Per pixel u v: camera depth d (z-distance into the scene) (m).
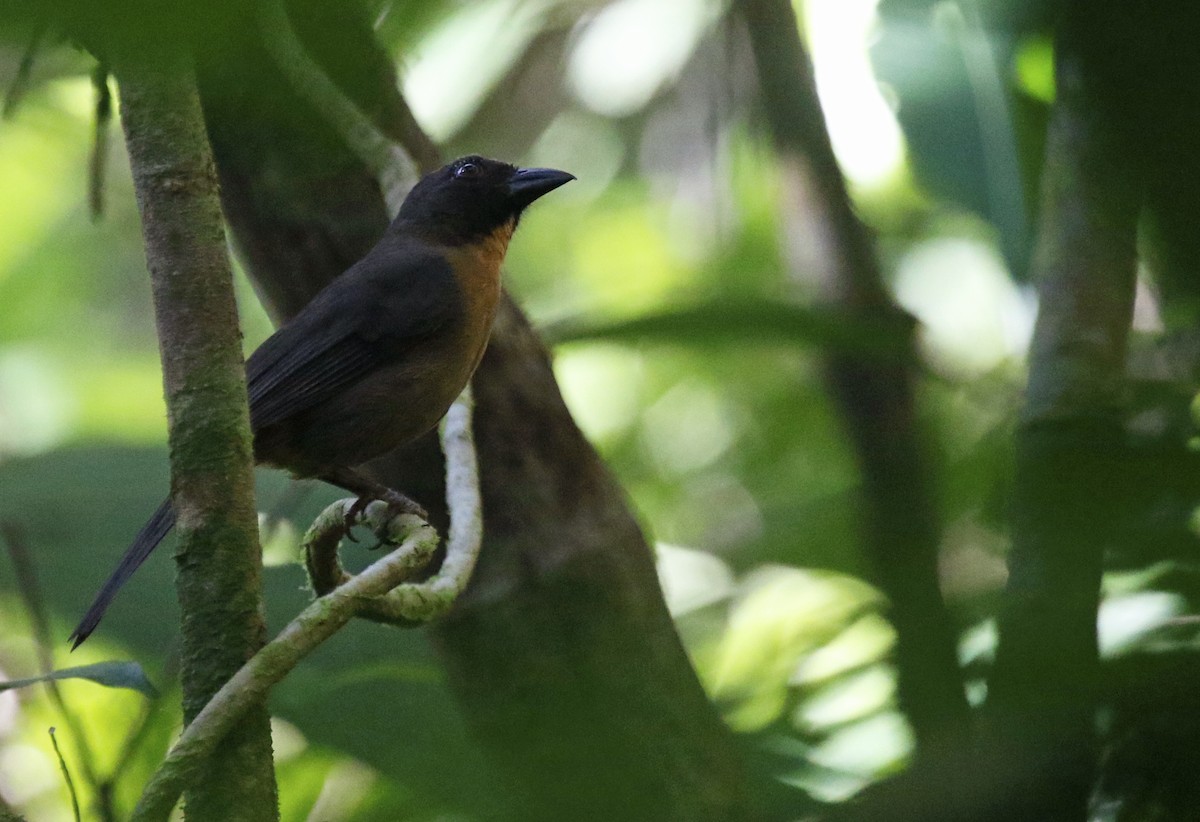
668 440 15.22
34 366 17.62
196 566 4.43
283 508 8.62
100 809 6.36
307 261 7.72
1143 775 3.29
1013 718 3.10
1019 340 9.47
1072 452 4.01
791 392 12.66
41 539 7.30
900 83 7.26
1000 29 4.36
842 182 8.43
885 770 4.75
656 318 6.75
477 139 17.31
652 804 4.59
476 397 7.09
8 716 10.98
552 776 4.62
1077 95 4.52
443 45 12.16
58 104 13.30
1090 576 3.85
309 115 6.96
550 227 17.91
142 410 17.44
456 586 5.30
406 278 8.52
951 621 4.14
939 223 12.76
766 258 13.56
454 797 5.62
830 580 7.72
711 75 9.49
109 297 18.92
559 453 7.01
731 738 5.33
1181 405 5.19
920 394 7.98
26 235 18.17
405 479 8.69
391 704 6.12
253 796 4.25
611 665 6.42
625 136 17.66
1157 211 2.88
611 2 15.34
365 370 8.44
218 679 4.37
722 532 13.41
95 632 7.11
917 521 5.75
